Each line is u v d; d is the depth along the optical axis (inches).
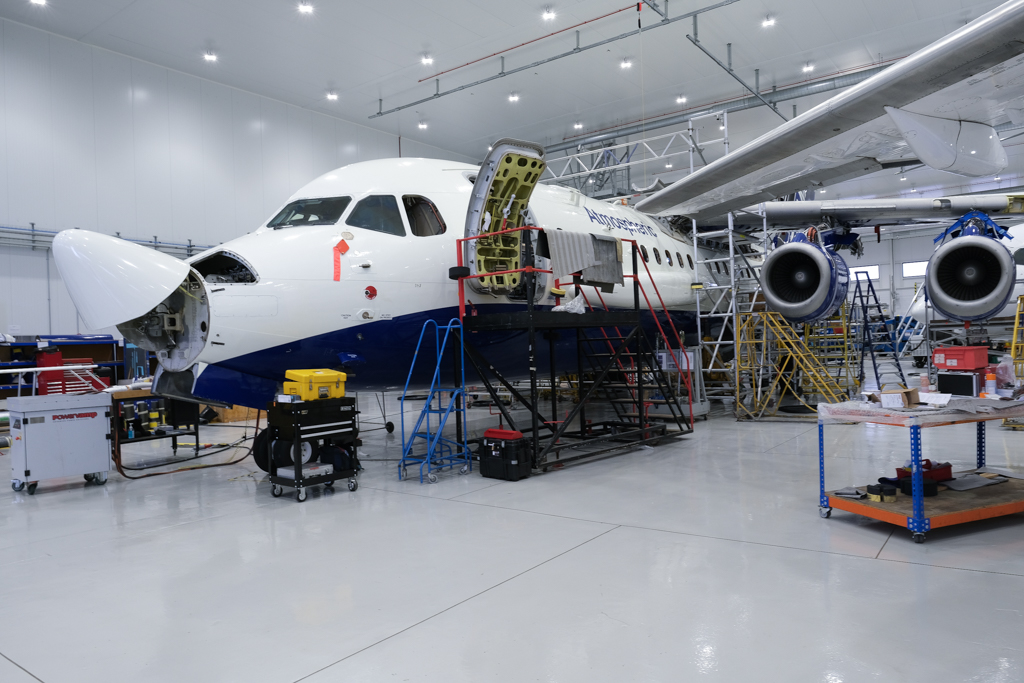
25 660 111.6
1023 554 150.4
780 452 292.4
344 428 235.8
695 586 135.3
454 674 102.2
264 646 114.3
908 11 576.1
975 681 95.0
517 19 574.2
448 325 277.1
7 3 518.6
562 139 912.9
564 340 339.6
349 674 103.3
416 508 210.7
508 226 289.0
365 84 701.9
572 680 99.2
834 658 103.0
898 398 176.1
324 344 257.9
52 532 193.8
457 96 742.5
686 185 268.4
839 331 516.7
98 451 260.7
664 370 430.9
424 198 285.9
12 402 249.8
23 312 554.3
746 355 466.0
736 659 103.8
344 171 288.2
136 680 103.9
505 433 256.8
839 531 171.8
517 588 137.5
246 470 292.8
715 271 529.0
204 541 179.5
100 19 546.6
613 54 646.5
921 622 115.3
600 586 137.1
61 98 572.7
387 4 542.3
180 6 531.2
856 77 691.4
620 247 312.8
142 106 625.3
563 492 227.3
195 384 245.4
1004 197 425.7
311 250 256.5
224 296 239.8
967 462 256.4
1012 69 170.1
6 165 542.3
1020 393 188.2
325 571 152.0
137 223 619.5
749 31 605.9
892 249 1453.0
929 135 198.1
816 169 258.4
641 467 268.5
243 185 703.7
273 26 570.6
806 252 385.7
